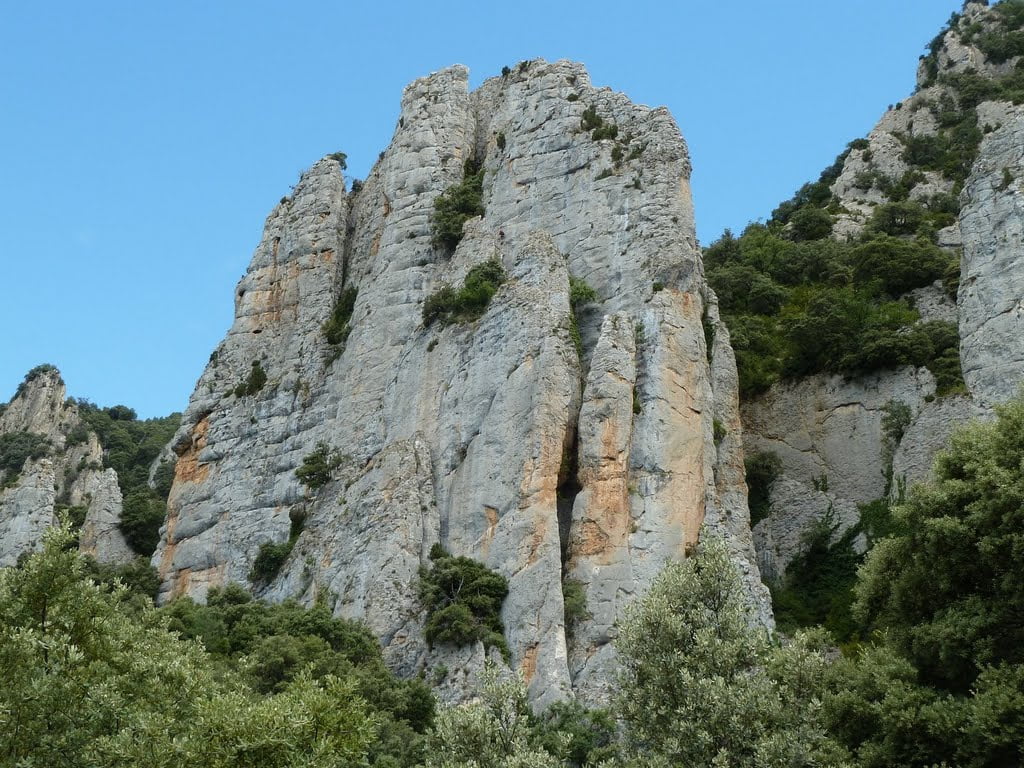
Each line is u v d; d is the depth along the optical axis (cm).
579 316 6397
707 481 5853
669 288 6266
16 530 8075
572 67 7606
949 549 4019
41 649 3416
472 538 5747
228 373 7862
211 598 6209
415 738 4525
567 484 5775
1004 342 6550
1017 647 3809
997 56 12675
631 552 5453
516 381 5978
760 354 7681
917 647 3931
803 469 7062
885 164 11094
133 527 8100
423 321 6725
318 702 3372
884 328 7288
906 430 6750
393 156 7756
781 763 3525
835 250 8575
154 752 3244
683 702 3762
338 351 7438
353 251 8056
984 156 7269
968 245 7025
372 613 5578
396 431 6462
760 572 6706
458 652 5272
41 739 3216
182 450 7694
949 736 3619
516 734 3816
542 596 5312
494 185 7331
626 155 6919
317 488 6844
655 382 5916
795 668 3819
